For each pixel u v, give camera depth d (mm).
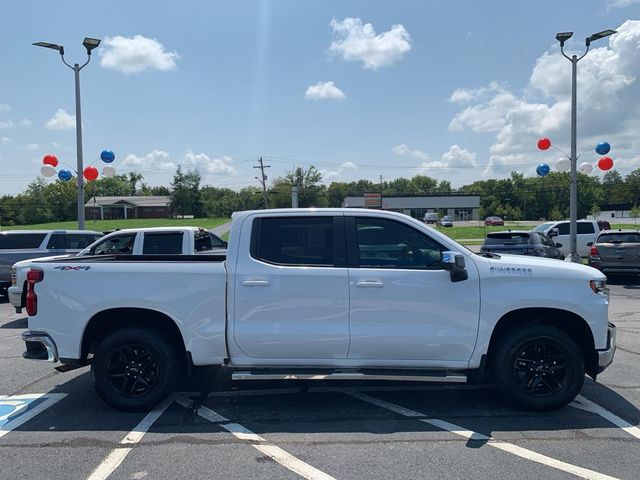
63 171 20078
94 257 5680
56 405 5203
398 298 4695
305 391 5602
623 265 14750
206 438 4316
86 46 19000
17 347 7988
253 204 89500
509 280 4727
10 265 12562
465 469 3699
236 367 4836
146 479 3588
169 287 4801
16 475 3662
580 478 3555
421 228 4875
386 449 4062
